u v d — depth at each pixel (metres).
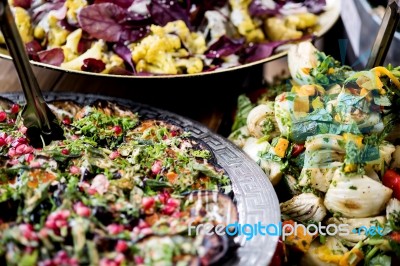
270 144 0.69
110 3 0.83
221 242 0.54
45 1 0.85
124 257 0.51
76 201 0.55
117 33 0.82
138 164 0.62
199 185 0.61
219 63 0.83
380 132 0.65
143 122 0.69
